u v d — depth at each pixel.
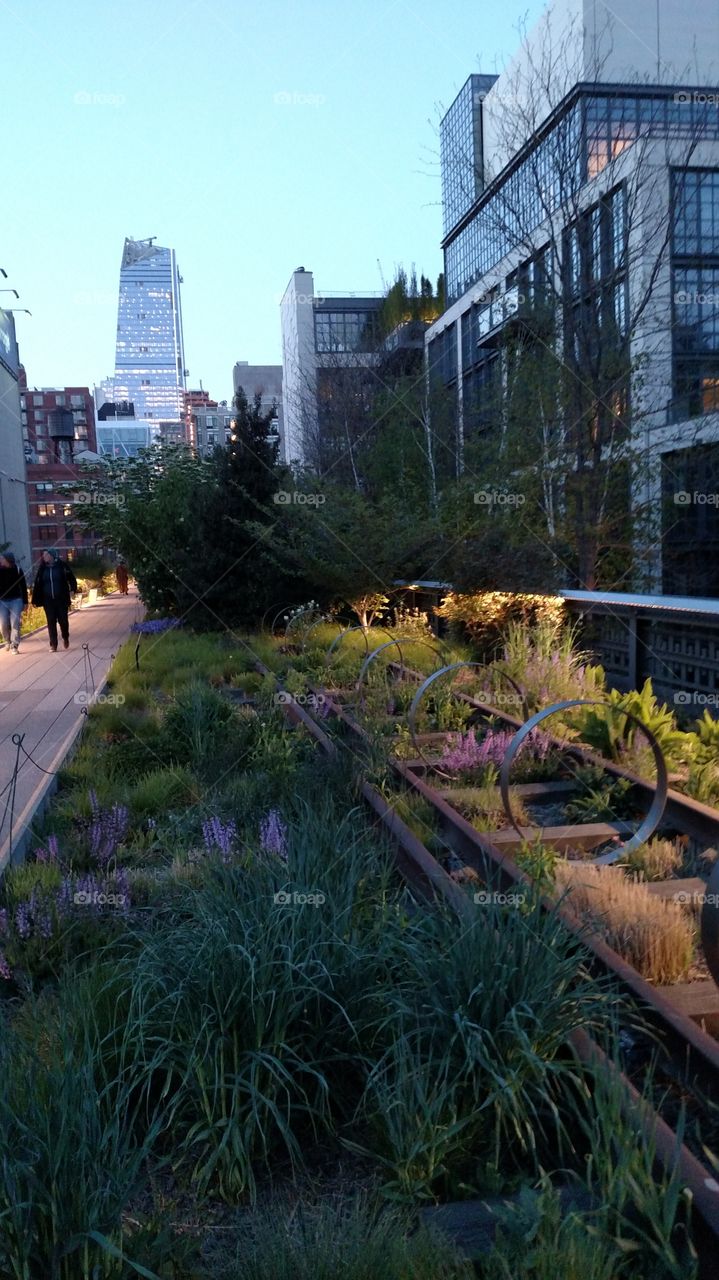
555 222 16.08
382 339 35.72
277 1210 2.65
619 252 16.55
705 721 6.99
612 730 6.76
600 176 15.80
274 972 3.20
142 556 21.44
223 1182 2.79
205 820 5.80
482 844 4.84
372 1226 2.49
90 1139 2.52
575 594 10.61
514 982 3.11
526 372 15.71
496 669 8.03
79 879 4.88
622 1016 3.43
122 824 5.74
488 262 33.19
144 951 3.56
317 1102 3.06
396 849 5.00
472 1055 2.87
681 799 5.55
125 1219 2.56
